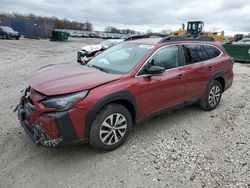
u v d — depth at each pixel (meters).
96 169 3.34
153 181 3.12
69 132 3.21
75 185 3.03
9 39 35.97
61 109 3.13
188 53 4.80
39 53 19.75
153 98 4.09
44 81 3.49
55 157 3.58
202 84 5.08
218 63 5.42
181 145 3.99
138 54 4.18
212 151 3.81
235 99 6.52
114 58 4.41
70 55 18.58
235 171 3.31
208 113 5.42
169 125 4.74
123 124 3.80
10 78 8.66
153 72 3.87
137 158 3.60
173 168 3.38
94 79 3.54
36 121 3.22
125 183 3.08
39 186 2.99
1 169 3.27
